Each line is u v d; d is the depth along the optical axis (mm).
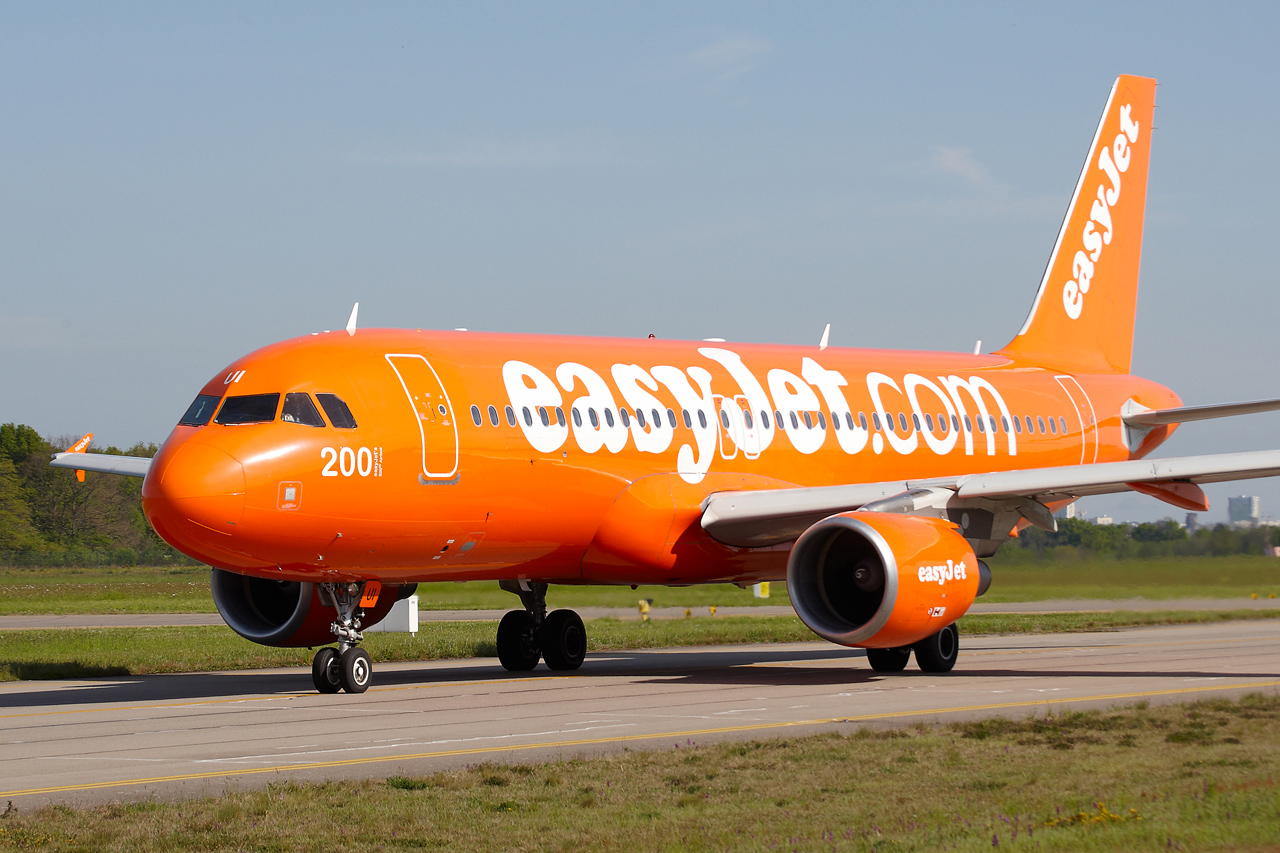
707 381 52156
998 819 21125
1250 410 61375
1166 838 19281
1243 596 89312
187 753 29328
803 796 23281
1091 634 71438
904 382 59000
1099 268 69938
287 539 40594
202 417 41250
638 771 25656
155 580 173625
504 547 46125
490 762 27109
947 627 49000
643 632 71375
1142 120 71688
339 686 42844
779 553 51094
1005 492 45031
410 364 44344
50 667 51875
